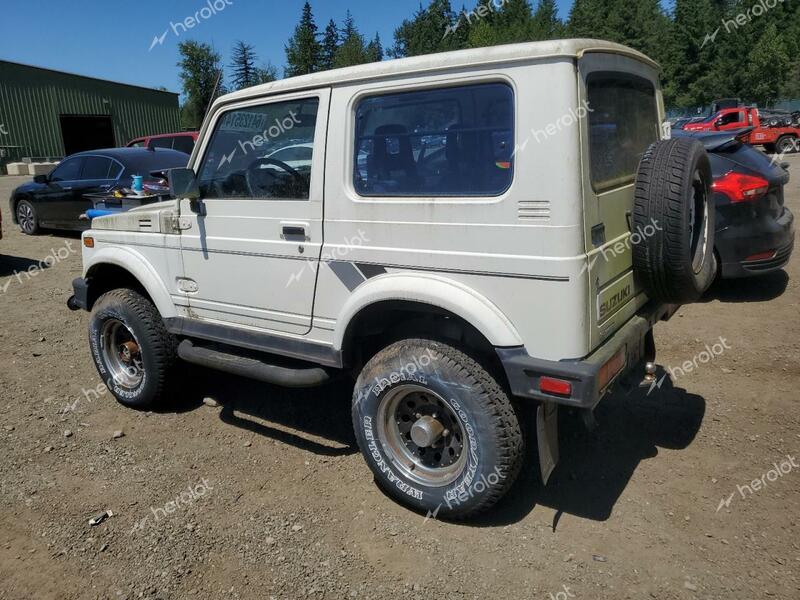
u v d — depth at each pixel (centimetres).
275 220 353
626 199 319
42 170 2966
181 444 413
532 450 385
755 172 600
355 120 321
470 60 279
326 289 339
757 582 272
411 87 299
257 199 362
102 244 455
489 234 280
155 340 432
